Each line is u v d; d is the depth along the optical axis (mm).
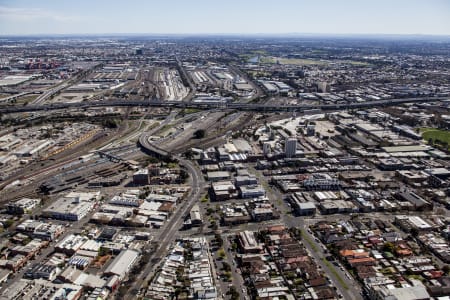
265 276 164500
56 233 198625
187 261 175875
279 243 190375
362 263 173750
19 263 173000
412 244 191375
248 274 167625
